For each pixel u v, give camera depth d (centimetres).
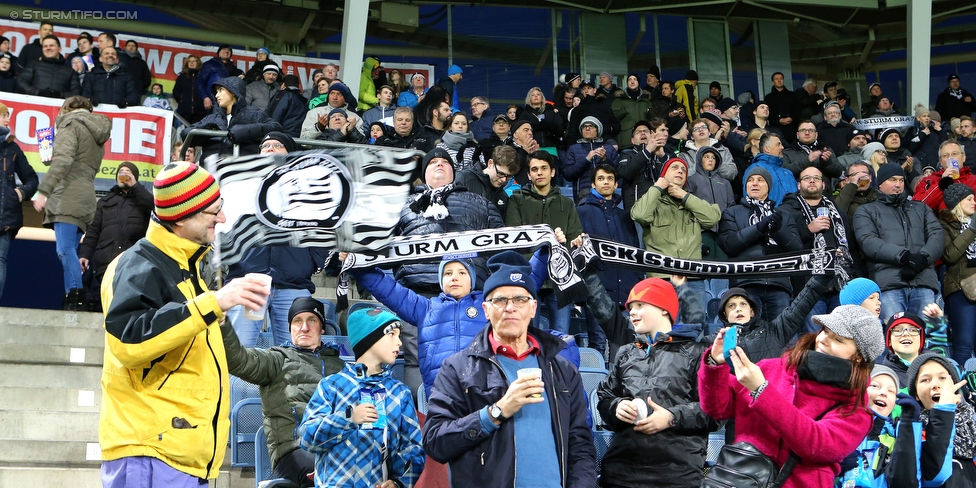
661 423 421
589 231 750
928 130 1291
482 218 633
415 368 590
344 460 398
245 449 526
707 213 761
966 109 1521
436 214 618
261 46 1667
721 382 351
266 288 323
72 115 788
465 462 365
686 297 646
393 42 1708
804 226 761
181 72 1334
